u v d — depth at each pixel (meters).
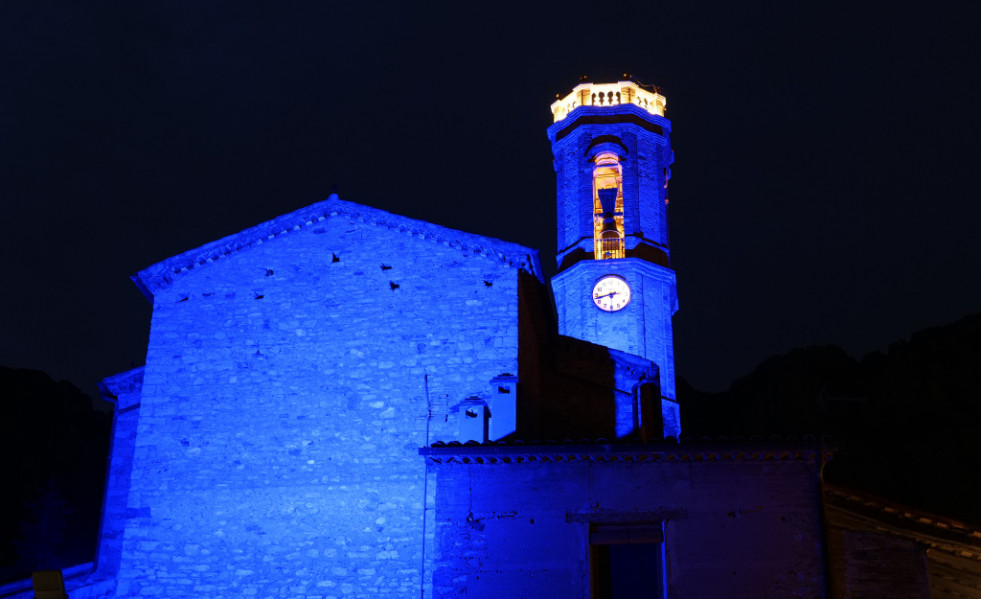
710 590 14.83
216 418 20.09
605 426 23.86
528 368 21.47
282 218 21.38
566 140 41.94
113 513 21.27
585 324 37.12
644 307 37.19
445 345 19.95
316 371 20.19
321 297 20.80
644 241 39.09
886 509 22.02
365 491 19.06
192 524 19.25
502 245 20.33
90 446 54.50
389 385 19.81
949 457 43.97
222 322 20.91
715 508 15.25
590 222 39.75
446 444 15.93
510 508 15.61
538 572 15.27
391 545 18.59
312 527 18.92
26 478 50.31
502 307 20.06
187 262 21.42
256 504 19.25
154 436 20.11
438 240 20.83
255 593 18.58
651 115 41.97
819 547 14.97
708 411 61.00
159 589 18.83
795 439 15.27
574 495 15.56
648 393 24.50
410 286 20.56
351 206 21.31
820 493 15.23
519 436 18.83
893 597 14.80
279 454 19.61
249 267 21.33
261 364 20.42
